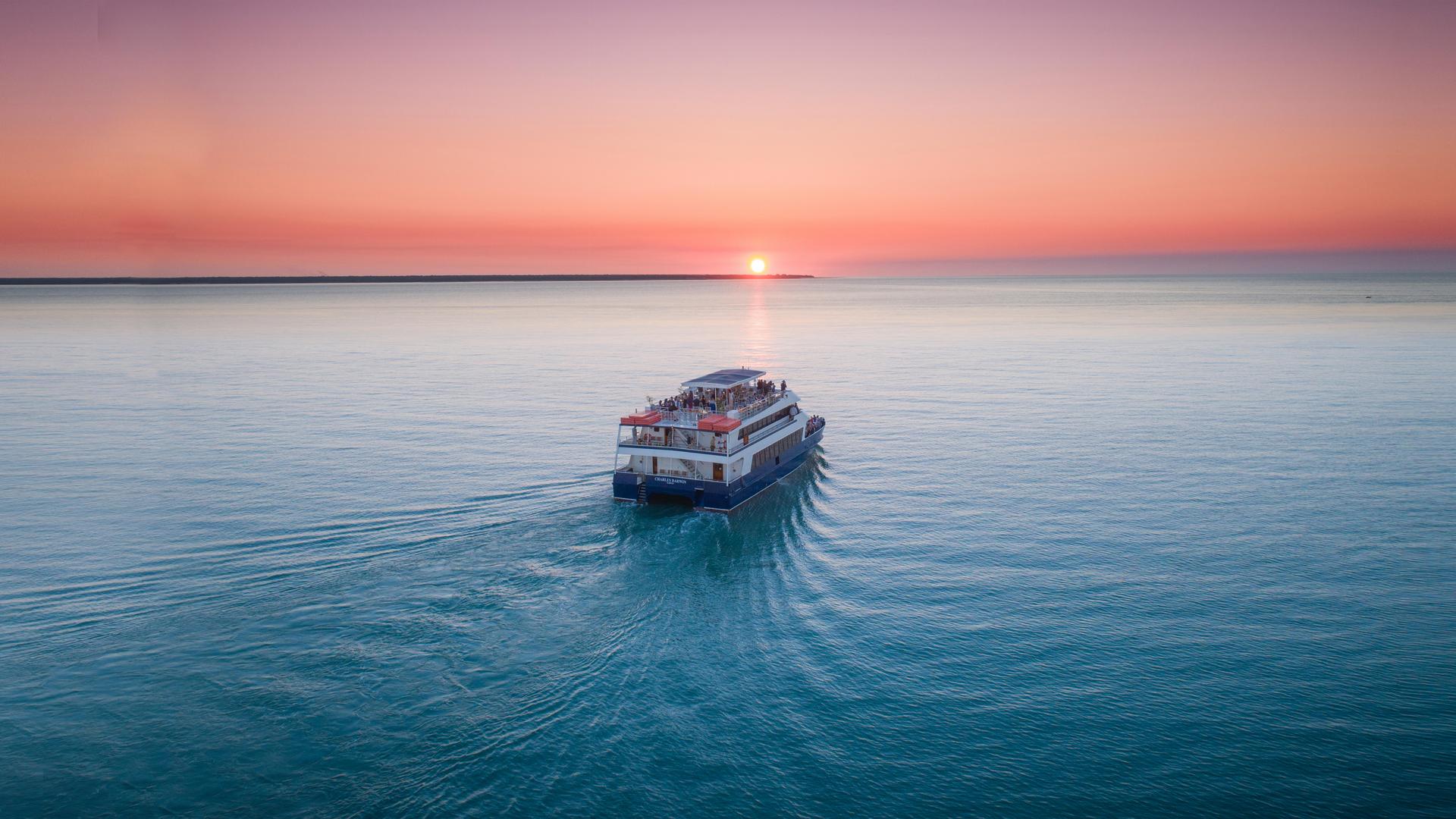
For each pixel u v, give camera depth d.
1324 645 44.06
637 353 179.00
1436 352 164.62
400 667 41.25
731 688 40.31
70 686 38.94
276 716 37.06
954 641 44.91
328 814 31.45
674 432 71.62
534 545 57.94
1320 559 55.78
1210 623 46.66
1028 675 41.44
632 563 55.31
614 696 39.38
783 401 87.44
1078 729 37.03
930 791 33.28
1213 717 37.81
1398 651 43.44
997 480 75.81
